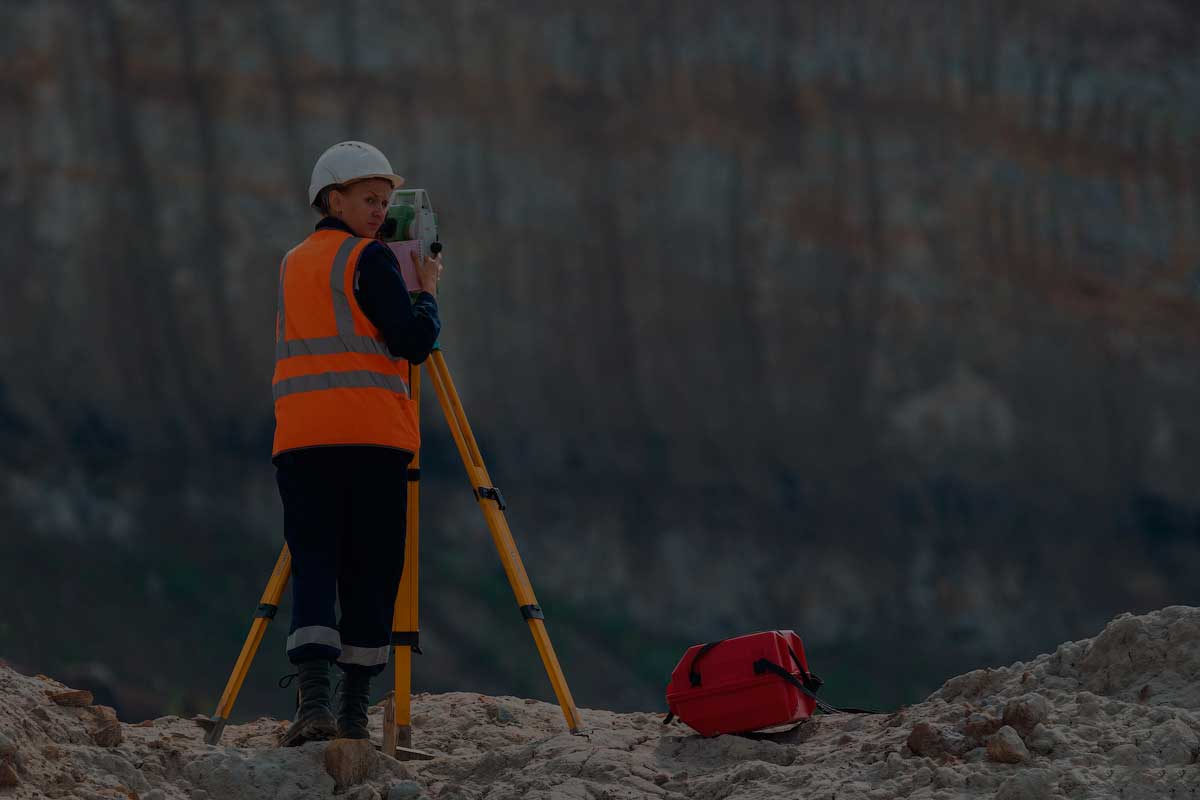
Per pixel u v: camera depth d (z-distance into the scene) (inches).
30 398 7160.4
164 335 7628.0
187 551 6899.6
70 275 7465.6
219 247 7859.3
